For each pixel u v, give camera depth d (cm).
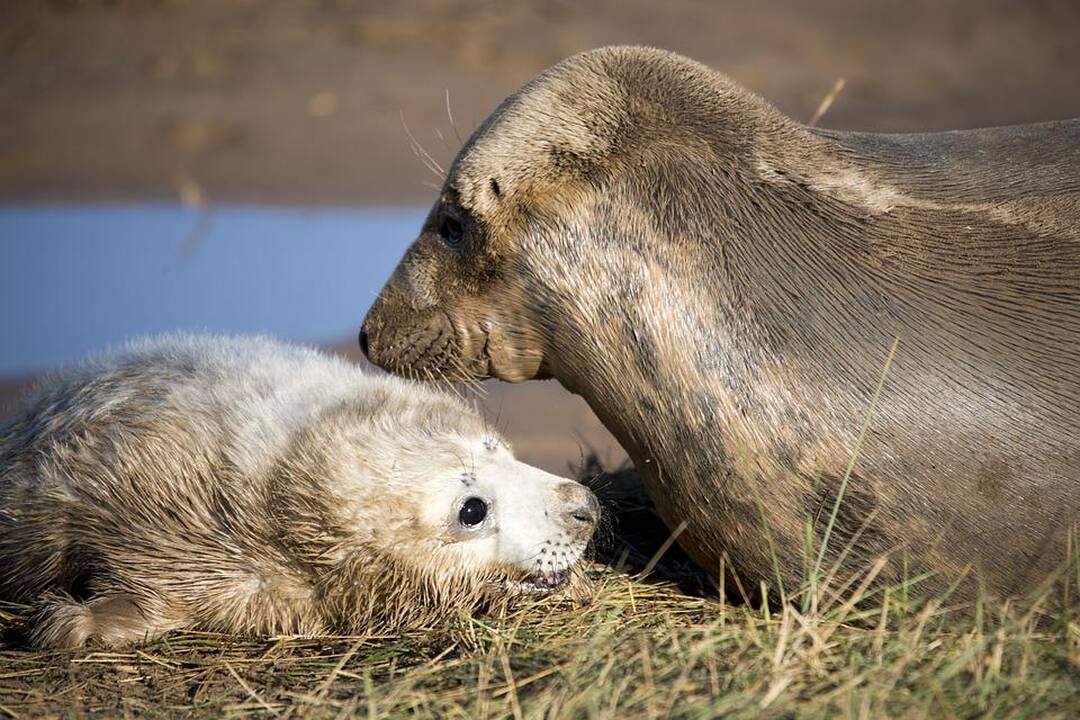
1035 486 973
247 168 3092
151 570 1094
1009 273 1021
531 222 1097
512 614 1092
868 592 1012
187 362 1205
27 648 1066
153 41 3744
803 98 3525
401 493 1073
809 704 880
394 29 3753
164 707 970
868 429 995
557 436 1798
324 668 1027
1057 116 3503
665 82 1099
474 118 3294
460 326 1154
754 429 1016
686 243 1057
